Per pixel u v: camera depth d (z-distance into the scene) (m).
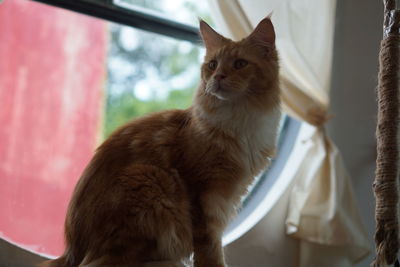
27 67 3.95
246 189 1.69
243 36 2.04
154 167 1.55
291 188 2.24
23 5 3.97
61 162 3.89
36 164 3.80
